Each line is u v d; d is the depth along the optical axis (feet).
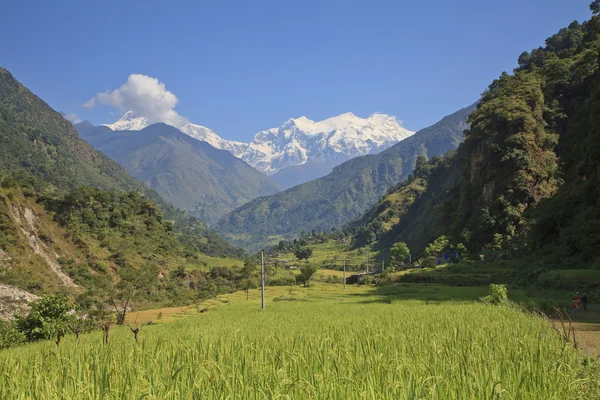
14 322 99.66
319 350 29.01
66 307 105.19
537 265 223.30
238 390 21.47
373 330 47.80
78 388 22.65
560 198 275.59
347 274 541.75
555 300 122.01
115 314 150.20
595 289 143.74
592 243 205.05
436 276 267.80
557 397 20.24
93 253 384.47
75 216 416.05
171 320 153.58
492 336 37.60
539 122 405.18
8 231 324.60
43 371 27.58
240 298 274.98
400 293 210.18
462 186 472.44
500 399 19.40
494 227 362.74
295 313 117.91
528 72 501.56
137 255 426.92
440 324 54.54
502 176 384.27
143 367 26.43
